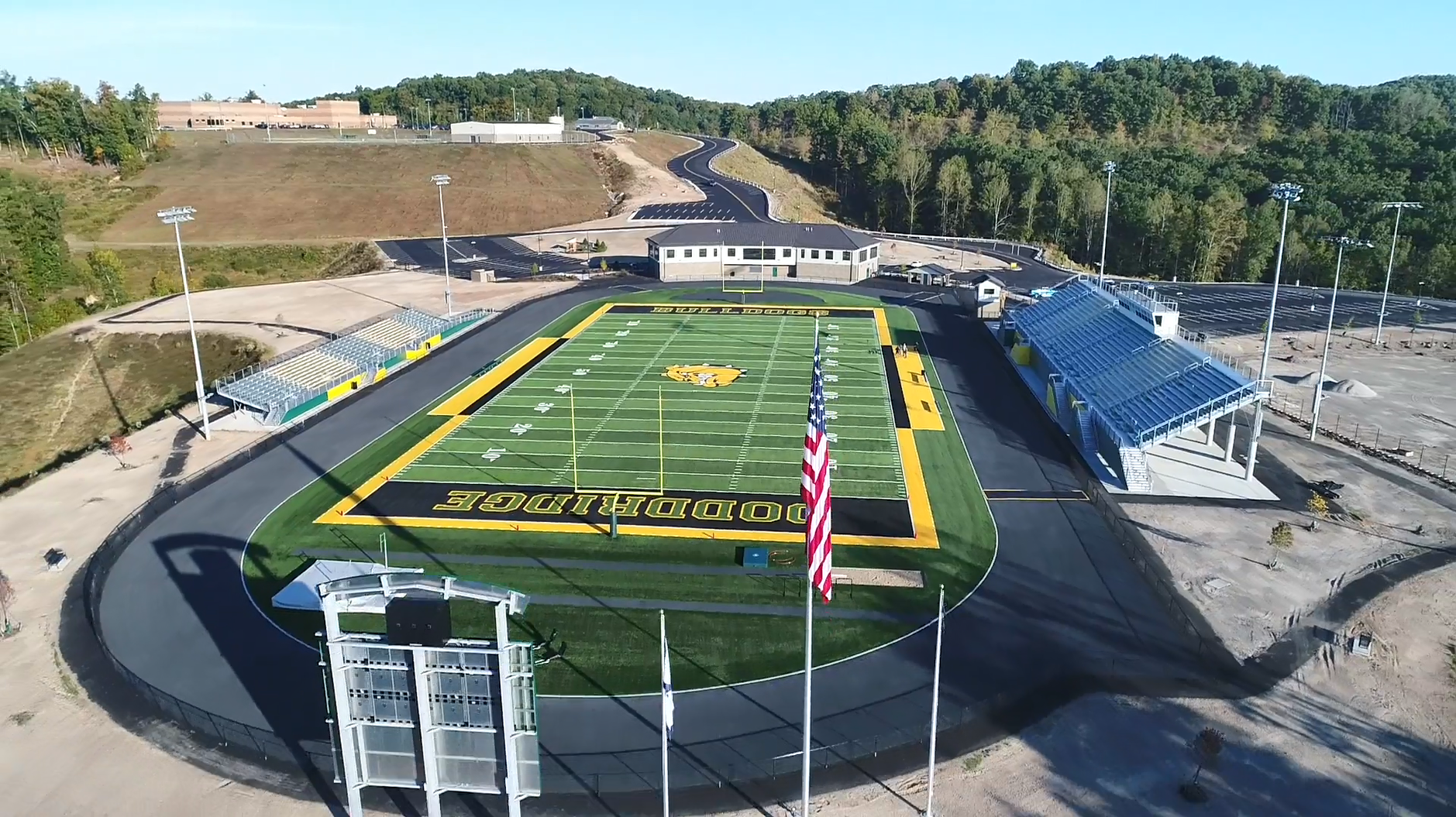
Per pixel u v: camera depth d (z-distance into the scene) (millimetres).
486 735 23797
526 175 160250
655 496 46406
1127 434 48594
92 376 72375
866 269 104750
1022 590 37219
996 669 31953
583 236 127375
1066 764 27281
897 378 66312
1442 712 29703
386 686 23812
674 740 28609
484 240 127188
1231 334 82750
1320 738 28438
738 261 104750
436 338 75750
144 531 43125
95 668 32812
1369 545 41219
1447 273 113500
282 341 76250
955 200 162375
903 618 35188
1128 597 36656
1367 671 31875
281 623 35344
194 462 52156
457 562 39719
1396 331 83312
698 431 55500
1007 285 101812
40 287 98625
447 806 26188
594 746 28297
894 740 28422
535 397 62188
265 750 28406
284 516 44625
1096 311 66688
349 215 138375
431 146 172875
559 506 45250
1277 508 44969
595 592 37156
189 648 33781
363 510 45125
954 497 46188
